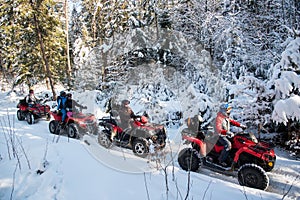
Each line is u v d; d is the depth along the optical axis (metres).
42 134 7.26
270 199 3.65
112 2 14.28
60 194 3.52
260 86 6.49
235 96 7.13
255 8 9.41
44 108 9.22
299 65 5.76
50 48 17.11
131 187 3.63
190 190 3.69
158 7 12.84
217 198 3.53
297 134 6.26
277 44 8.31
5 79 23.42
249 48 9.03
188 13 11.52
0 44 20.42
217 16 9.63
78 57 13.98
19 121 9.45
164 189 3.63
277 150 6.38
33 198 3.52
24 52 17.31
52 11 16.08
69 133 6.99
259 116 6.58
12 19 15.25
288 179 4.64
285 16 8.43
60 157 4.56
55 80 19.47
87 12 15.80
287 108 5.48
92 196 3.42
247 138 4.67
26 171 4.22
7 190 3.79
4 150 5.39
